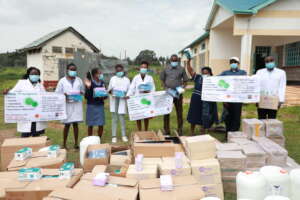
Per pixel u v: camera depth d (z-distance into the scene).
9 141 3.91
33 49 22.75
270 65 4.76
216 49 13.38
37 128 4.55
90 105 5.02
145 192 2.53
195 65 20.97
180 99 5.70
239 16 9.91
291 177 2.74
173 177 2.83
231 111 5.25
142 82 5.36
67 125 4.98
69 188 2.50
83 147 3.86
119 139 5.82
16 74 28.80
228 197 3.23
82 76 15.32
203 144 3.34
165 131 5.90
